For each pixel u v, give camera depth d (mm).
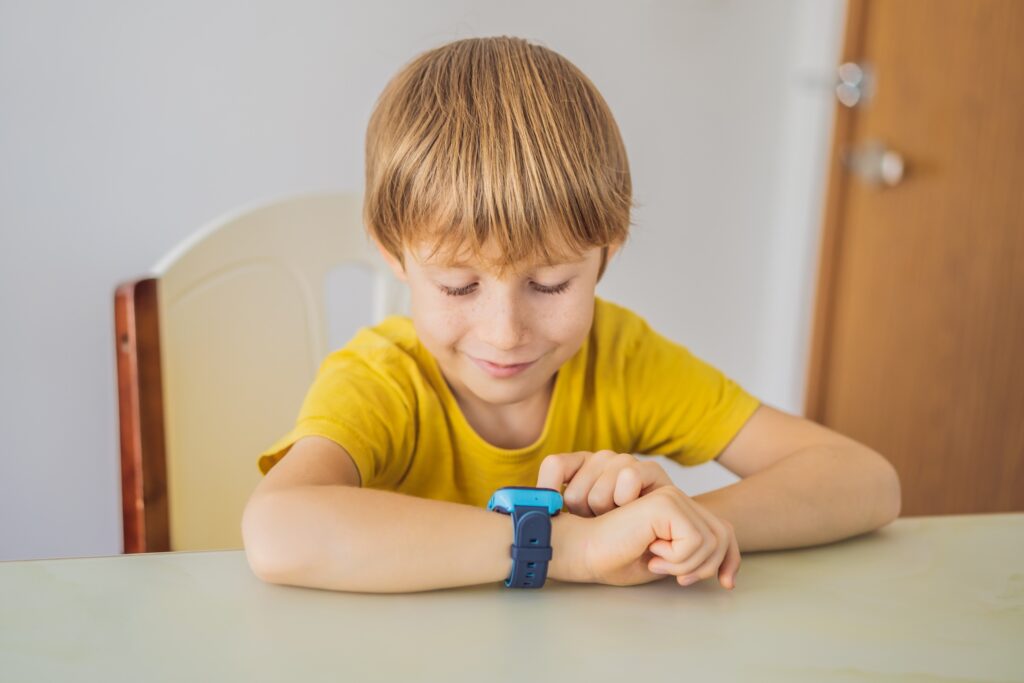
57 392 1554
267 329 1068
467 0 1769
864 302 2010
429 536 571
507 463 887
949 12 1793
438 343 743
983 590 611
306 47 1647
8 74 1437
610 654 493
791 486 715
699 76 2033
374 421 796
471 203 688
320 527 569
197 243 999
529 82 724
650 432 951
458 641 499
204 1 1556
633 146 2004
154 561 587
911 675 489
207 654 472
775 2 2076
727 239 2148
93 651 471
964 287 1794
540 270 712
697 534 579
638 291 2074
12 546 1568
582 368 917
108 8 1487
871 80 1959
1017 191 1688
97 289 1550
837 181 2027
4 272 1482
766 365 2254
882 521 725
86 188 1518
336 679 452
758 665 490
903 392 1935
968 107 1768
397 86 778
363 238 1150
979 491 1785
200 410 1005
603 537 587
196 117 1581
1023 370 1688
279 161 1661
